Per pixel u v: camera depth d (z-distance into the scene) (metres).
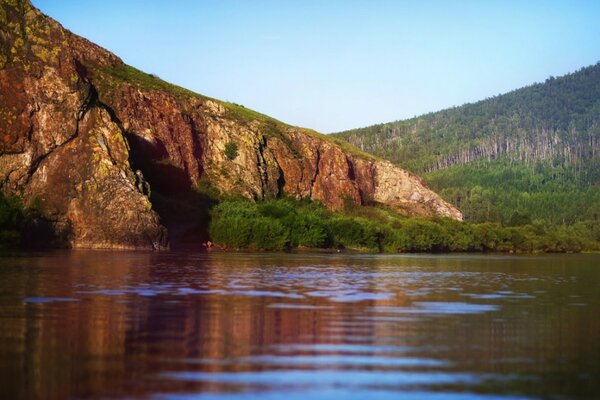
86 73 144.88
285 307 35.97
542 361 23.42
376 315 33.50
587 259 126.81
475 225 185.62
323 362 22.84
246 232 124.88
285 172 172.50
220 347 24.83
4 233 96.19
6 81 107.75
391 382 20.52
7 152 105.81
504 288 50.91
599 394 19.48
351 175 192.00
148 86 151.75
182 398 18.48
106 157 109.25
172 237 121.94
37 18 112.88
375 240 152.88
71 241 104.50
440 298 42.19
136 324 29.14
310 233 136.75
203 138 155.62
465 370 22.06
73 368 21.28
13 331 27.02
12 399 18.16
